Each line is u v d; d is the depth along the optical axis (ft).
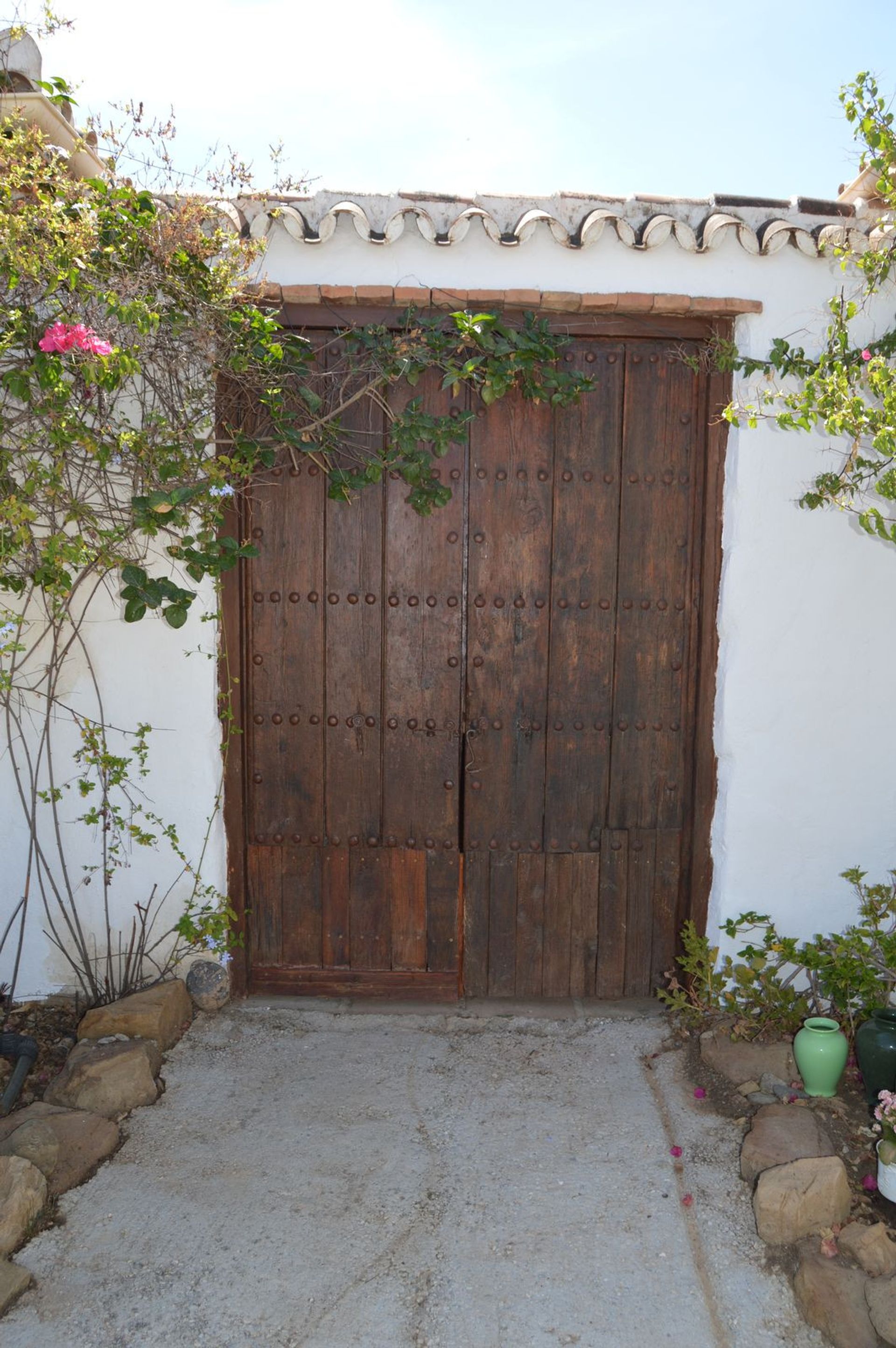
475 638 12.64
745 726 12.32
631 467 12.41
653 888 13.05
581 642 12.64
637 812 12.93
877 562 12.13
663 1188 9.57
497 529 12.49
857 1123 10.38
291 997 13.16
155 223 10.39
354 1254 8.71
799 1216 8.76
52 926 12.49
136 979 12.58
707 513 12.26
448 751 12.82
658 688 12.73
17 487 10.54
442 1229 9.02
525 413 12.32
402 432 11.55
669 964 13.17
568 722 12.77
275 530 12.46
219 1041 12.03
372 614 12.59
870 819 12.48
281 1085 11.17
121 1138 10.14
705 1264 8.68
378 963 13.16
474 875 13.01
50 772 12.18
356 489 12.04
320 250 11.53
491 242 11.51
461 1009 13.00
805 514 12.04
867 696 12.32
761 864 12.50
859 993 11.82
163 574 12.00
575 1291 8.38
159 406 11.44
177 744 12.36
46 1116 10.11
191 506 11.45
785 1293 8.39
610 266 11.62
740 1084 11.12
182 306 10.63
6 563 11.21
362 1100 10.93
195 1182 9.55
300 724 12.76
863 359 11.39
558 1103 10.91
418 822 12.93
